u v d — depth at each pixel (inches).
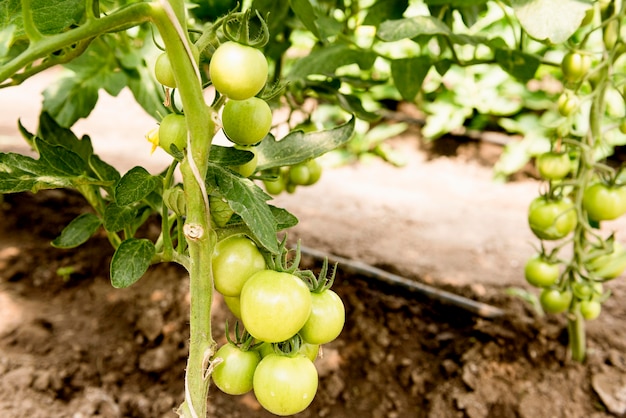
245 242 24.5
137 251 25.3
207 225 23.0
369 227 74.9
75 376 45.6
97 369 46.7
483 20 99.3
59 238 30.5
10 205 66.8
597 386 46.7
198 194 22.7
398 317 54.8
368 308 55.8
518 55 43.3
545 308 46.7
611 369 48.4
